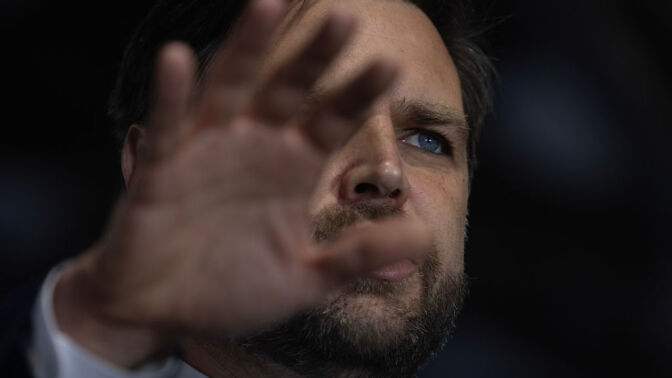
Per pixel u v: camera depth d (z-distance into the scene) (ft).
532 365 18.56
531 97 19.15
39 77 16.67
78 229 16.26
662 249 19.31
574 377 18.79
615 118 19.63
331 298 5.99
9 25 16.30
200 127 3.91
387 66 3.85
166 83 3.51
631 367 18.84
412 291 6.46
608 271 19.47
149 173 3.78
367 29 7.13
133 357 3.99
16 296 4.27
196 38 7.17
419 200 7.04
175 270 3.87
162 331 3.93
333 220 6.02
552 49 19.22
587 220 19.56
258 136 3.97
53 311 3.99
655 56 20.18
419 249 4.13
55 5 16.33
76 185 16.55
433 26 8.15
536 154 19.13
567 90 19.39
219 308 3.96
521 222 19.40
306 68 3.87
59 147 16.70
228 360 6.39
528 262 19.35
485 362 18.24
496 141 18.97
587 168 19.35
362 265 4.11
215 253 3.94
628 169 19.54
